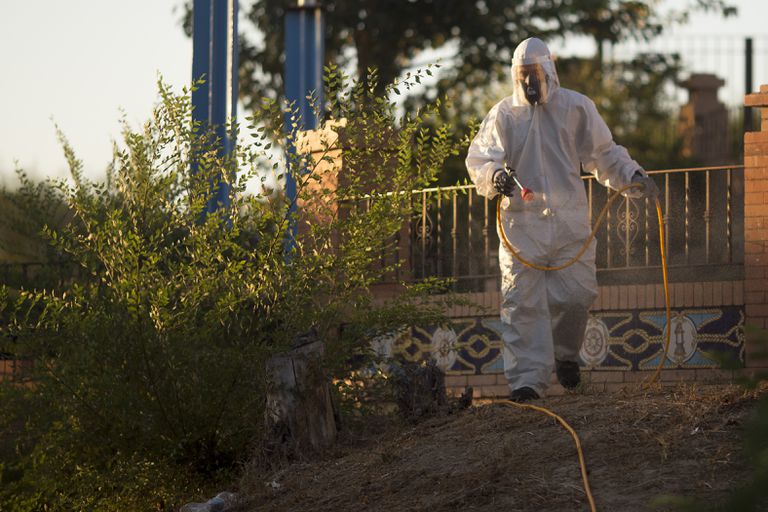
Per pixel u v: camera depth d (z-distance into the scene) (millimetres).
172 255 14203
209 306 13055
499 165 12484
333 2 43312
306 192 12875
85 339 12055
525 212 12703
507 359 12703
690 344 15125
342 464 11055
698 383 11297
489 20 43719
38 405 12539
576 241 12773
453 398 13086
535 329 12641
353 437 12141
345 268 13094
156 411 12289
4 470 13719
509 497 8805
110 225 12258
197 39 20469
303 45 24984
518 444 9820
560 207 12742
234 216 12672
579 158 13109
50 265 15609
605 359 15672
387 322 13438
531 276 12695
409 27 44094
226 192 16266
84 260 12625
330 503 9906
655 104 43719
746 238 14930
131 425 12250
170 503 12461
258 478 11250
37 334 12305
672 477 8461
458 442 10461
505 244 12781
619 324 15609
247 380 12445
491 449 9945
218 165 13180
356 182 13094
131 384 12227
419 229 17703
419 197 13891
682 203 17906
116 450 13023
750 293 14828
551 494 8664
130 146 12742
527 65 12672
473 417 11250
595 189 17891
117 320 12008
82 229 15359
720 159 39000
